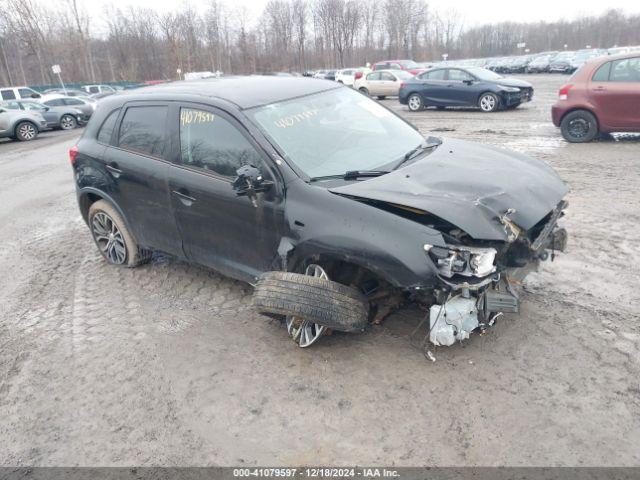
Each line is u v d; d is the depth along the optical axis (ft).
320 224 11.35
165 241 15.83
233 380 11.62
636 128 32.60
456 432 9.58
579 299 13.71
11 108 73.20
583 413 9.77
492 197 10.93
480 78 55.52
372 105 16.03
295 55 248.32
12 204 30.22
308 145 13.05
